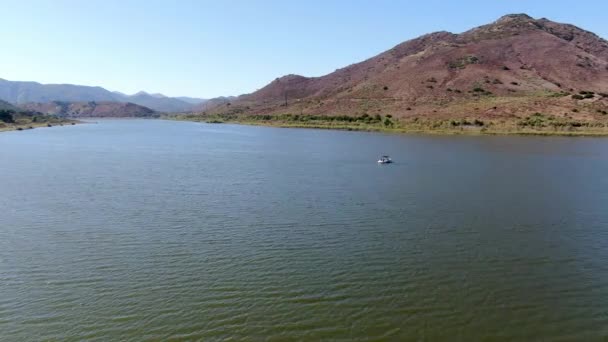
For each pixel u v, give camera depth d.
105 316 20.50
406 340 18.89
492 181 50.69
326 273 24.89
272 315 20.59
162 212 36.91
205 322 20.00
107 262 26.33
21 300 21.94
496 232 32.03
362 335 19.19
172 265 25.88
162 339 18.81
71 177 53.34
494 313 21.02
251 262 26.30
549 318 20.67
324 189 46.03
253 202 40.38
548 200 41.50
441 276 24.70
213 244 29.23
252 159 70.94
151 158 72.56
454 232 31.92
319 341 18.73
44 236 30.81
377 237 30.73
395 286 23.47
